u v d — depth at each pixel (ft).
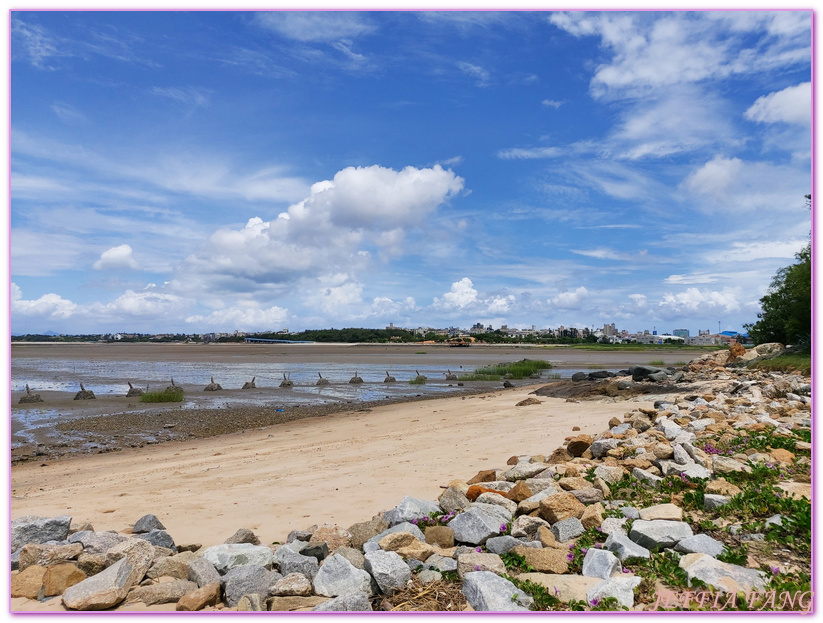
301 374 151.94
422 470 33.09
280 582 15.97
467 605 14.98
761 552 17.31
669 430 36.14
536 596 14.99
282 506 26.25
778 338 124.88
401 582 16.06
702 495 22.34
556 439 41.37
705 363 109.91
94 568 17.33
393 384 121.19
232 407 82.33
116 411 77.61
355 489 29.04
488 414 60.75
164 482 33.73
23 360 236.43
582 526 20.31
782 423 38.63
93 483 34.91
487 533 19.52
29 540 19.76
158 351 380.99
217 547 18.39
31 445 53.62
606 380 94.48
